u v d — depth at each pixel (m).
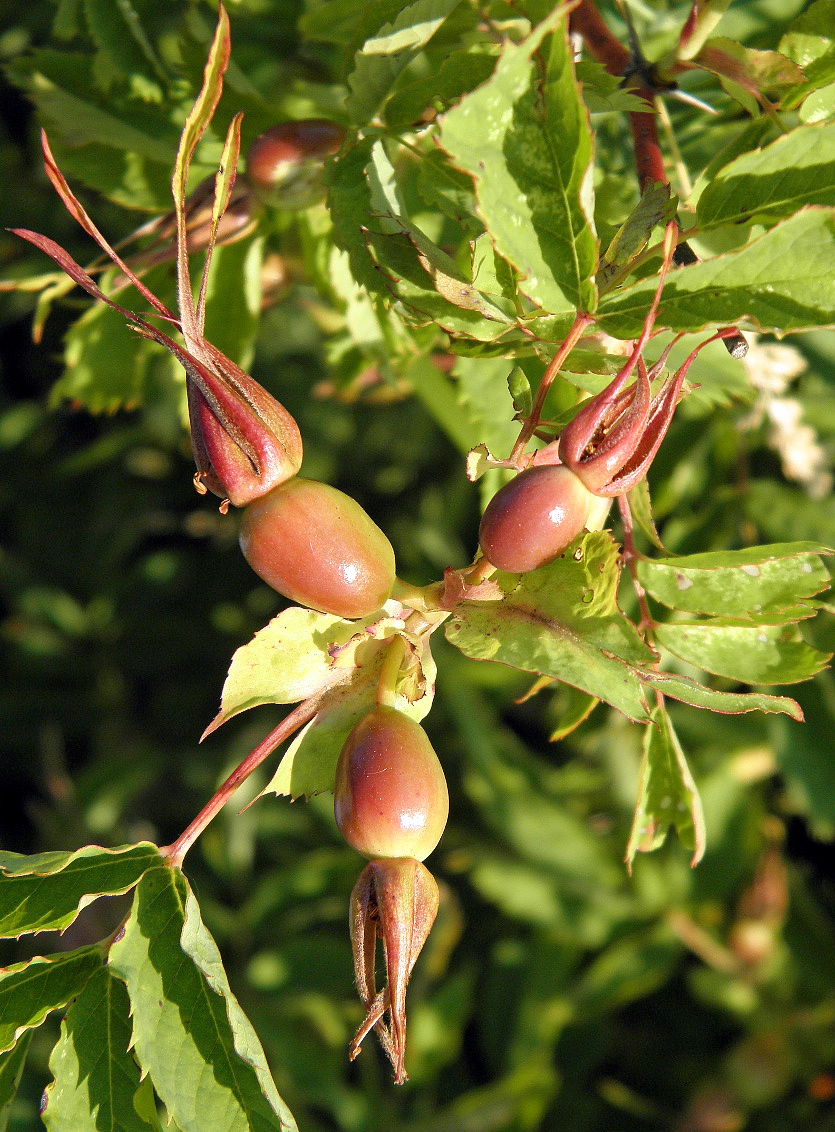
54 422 0.50
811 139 0.15
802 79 0.18
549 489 0.15
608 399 0.15
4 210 0.43
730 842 0.36
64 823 0.46
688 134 0.23
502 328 0.16
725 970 0.38
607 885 0.37
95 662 0.50
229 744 0.46
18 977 0.16
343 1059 0.39
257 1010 0.39
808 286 0.15
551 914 0.38
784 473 0.27
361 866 0.42
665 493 0.26
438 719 0.42
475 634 0.15
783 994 0.38
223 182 0.15
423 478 0.47
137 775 0.46
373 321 0.22
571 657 0.15
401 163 0.20
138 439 0.44
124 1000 0.16
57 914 0.16
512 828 0.38
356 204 0.18
